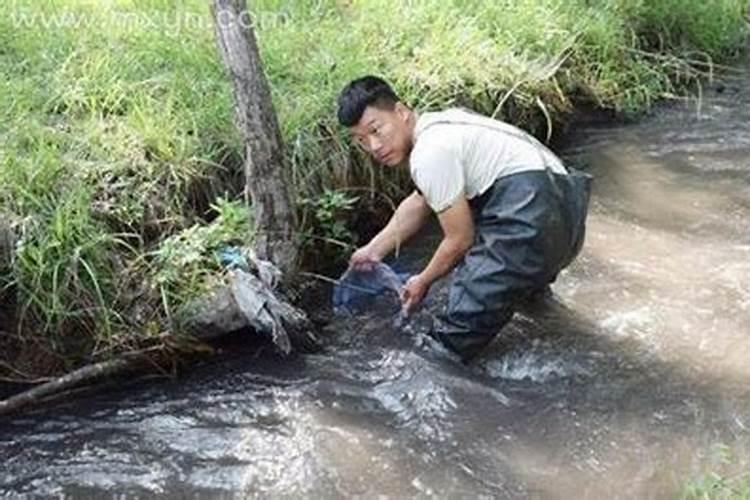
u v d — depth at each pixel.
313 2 5.93
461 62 5.35
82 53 5.08
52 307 3.84
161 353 3.89
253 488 3.30
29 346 3.89
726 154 5.46
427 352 3.86
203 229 4.04
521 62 5.58
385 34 5.55
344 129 4.67
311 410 3.63
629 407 3.54
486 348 3.88
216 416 3.64
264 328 3.90
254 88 3.79
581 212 3.80
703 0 7.04
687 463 3.27
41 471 3.43
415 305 3.88
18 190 3.99
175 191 4.27
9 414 3.69
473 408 3.59
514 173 3.68
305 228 4.39
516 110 5.45
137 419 3.66
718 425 3.43
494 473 3.29
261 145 3.87
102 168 4.20
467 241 3.71
